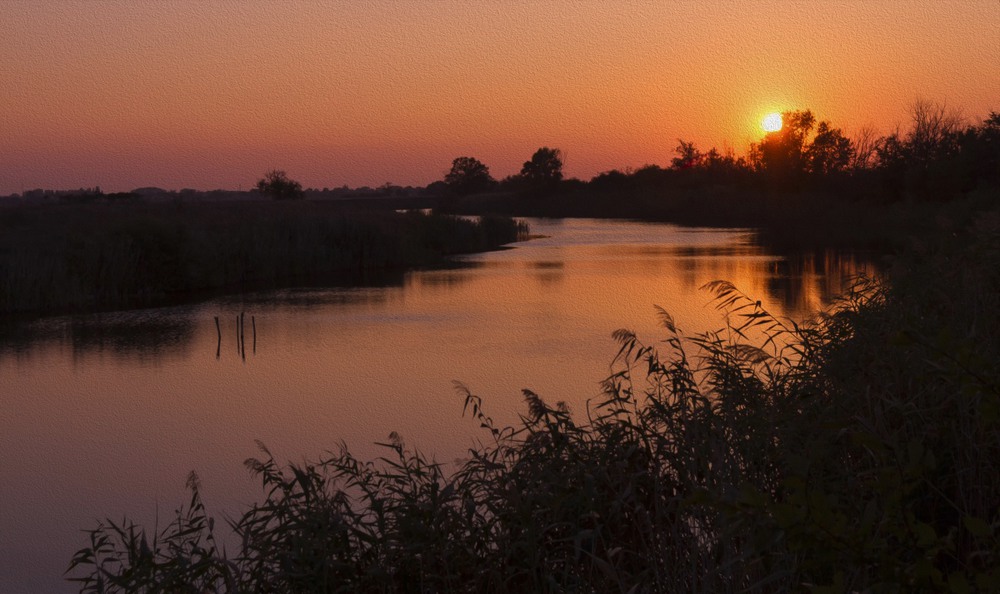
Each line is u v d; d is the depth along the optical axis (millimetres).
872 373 5344
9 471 9938
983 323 5551
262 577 5277
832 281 25656
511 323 19500
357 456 9875
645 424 5961
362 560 5336
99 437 11312
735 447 5094
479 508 6203
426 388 13320
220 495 8859
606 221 77688
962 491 4434
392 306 22953
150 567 5383
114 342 18219
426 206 116125
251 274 31094
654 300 22547
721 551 4473
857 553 2377
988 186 39406
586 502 5164
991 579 2270
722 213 71312
